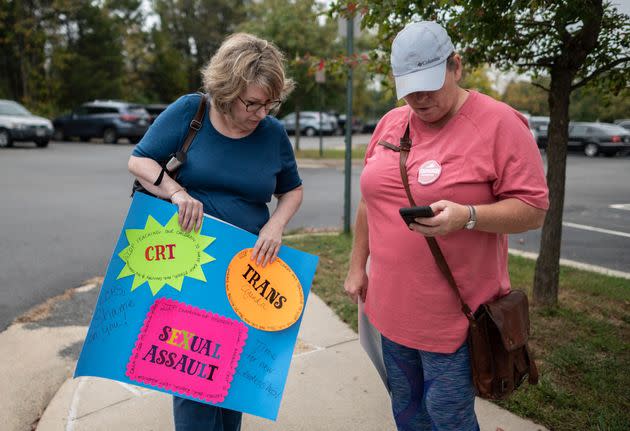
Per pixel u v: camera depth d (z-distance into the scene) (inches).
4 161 555.5
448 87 65.4
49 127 728.3
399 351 77.3
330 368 122.6
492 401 105.7
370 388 114.6
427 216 60.9
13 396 111.9
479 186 66.1
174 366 72.7
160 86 1528.1
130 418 103.0
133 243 72.1
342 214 325.1
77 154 651.5
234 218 76.8
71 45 1169.4
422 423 81.6
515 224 64.8
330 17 142.3
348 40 223.9
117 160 591.2
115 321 71.1
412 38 63.9
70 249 228.1
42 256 217.0
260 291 76.0
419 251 69.7
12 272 195.8
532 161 65.2
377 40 152.8
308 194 401.7
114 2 1365.7
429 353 72.5
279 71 68.3
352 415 104.9
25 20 1015.0
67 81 1141.1
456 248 68.2
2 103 732.0
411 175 69.2
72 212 305.1
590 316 151.6
